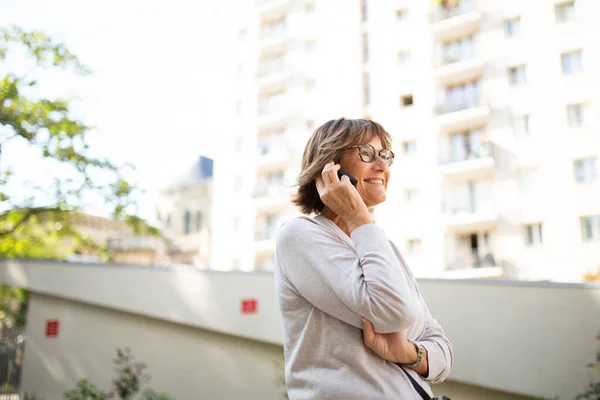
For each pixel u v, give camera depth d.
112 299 11.82
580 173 19.64
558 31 20.78
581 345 6.18
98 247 16.75
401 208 22.80
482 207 21.45
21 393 12.93
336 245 1.42
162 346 11.17
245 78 30.34
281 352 9.68
